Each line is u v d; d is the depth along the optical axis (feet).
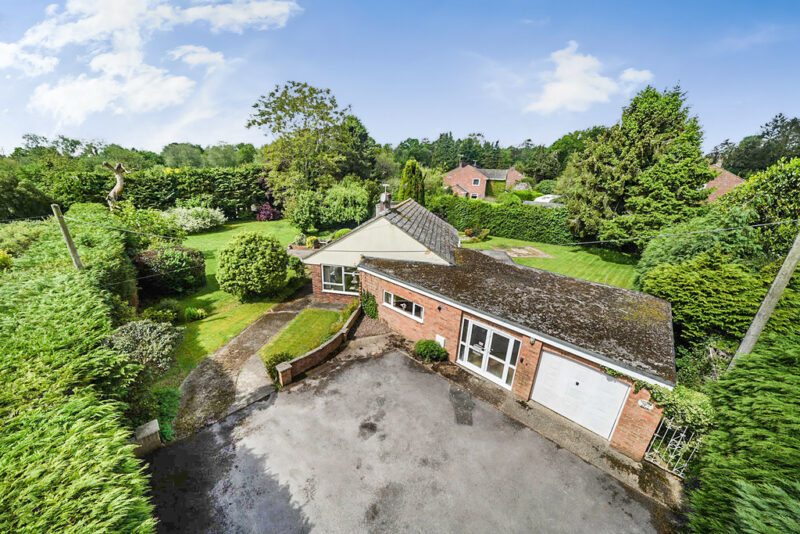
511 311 33.04
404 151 343.26
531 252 96.94
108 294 33.53
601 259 90.27
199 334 45.44
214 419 29.22
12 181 77.41
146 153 240.12
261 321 49.83
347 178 137.18
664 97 81.10
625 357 25.66
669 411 23.62
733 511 15.03
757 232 40.01
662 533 20.47
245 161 205.87
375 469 24.52
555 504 22.20
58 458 13.61
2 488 12.10
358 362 38.24
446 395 32.86
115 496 13.08
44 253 39.27
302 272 67.82
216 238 101.40
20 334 21.72
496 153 364.79
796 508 12.34
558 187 151.23
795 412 16.22
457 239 69.82
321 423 28.91
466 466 24.93
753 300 31.86
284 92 116.47
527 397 32.19
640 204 82.38
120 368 22.07
